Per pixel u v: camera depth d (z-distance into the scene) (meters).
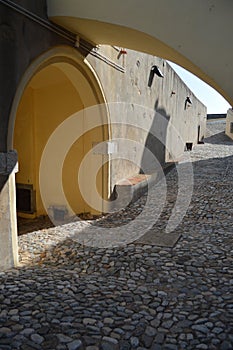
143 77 8.30
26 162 6.49
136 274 3.72
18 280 3.38
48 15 3.99
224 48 3.53
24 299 2.95
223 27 3.50
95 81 5.55
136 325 2.61
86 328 2.53
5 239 3.71
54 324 2.56
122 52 6.56
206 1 3.51
